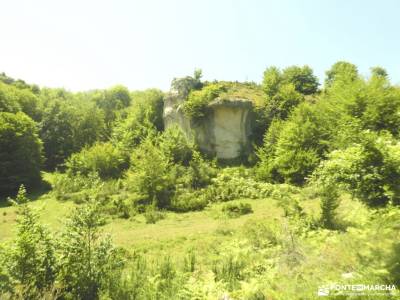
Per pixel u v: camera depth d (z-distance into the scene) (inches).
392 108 697.0
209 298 218.8
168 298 250.1
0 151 1290.6
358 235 248.2
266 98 1592.0
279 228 421.1
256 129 1504.7
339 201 426.0
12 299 242.1
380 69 1611.7
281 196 874.1
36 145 1455.5
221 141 1453.0
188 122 1524.4
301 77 1785.2
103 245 302.5
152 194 1034.1
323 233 338.0
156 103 1809.8
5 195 1246.3
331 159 247.6
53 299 253.8
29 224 284.0
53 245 284.0
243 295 210.2
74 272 280.1
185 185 1167.6
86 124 1841.8
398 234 222.7
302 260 267.9
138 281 292.5
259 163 1261.1
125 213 898.7
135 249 515.8
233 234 563.2
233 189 1069.1
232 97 1464.1
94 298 270.4
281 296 193.3
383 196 210.7
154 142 1503.4
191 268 345.4
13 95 1761.8
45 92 2170.3
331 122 981.2
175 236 625.3
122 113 2053.4
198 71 1689.2
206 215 885.8
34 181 1359.5
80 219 297.9
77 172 1359.5
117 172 1422.2
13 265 257.9
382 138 223.9
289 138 1119.0
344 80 1106.1
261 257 323.3
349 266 219.9
